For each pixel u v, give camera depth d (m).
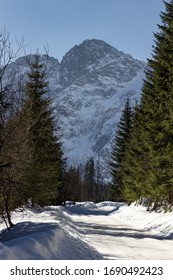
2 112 12.75
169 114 23.31
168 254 13.56
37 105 14.06
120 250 14.39
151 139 25.70
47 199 30.42
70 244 11.71
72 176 93.06
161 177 24.52
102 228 24.42
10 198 17.03
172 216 22.56
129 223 29.31
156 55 25.86
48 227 12.86
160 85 24.55
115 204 73.00
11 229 14.45
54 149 28.12
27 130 13.57
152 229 22.73
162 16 23.91
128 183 39.31
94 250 12.90
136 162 31.75
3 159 13.28
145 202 36.12
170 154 23.25
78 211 53.69
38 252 8.88
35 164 18.27
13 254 7.85
